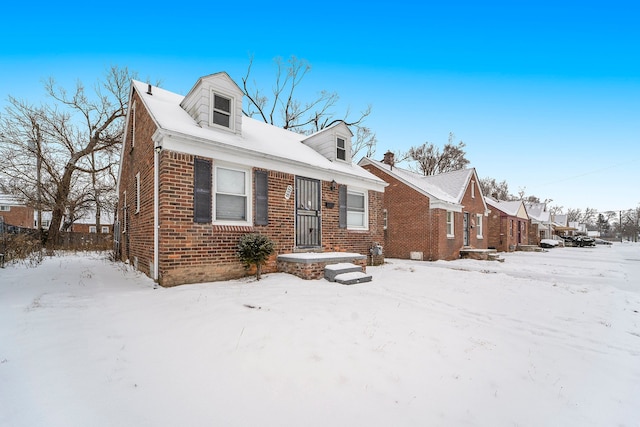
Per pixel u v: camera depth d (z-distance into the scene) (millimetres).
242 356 3309
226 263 7555
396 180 17250
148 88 9539
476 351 3850
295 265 8094
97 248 19734
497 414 2590
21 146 19625
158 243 6863
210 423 2232
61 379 2744
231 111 8750
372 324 4547
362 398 2670
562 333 4719
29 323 4141
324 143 11977
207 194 7293
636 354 3994
